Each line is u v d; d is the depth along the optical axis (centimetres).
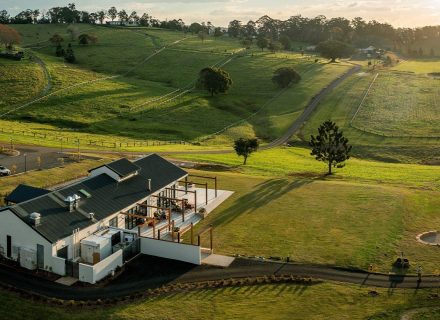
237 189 7575
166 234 5741
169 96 16912
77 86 16838
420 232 5884
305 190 7556
